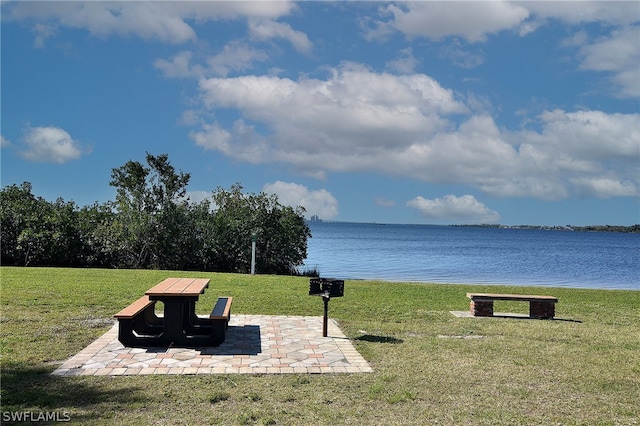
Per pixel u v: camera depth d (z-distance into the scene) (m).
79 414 5.28
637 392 6.54
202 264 28.50
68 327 9.51
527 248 78.94
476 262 43.41
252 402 5.80
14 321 9.88
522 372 7.29
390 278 27.20
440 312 12.70
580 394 6.42
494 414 5.62
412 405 5.84
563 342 9.45
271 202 29.00
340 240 95.00
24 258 27.00
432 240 103.44
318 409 5.62
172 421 5.17
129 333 8.16
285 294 15.20
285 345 8.59
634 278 31.41
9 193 27.84
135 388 6.16
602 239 160.50
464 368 7.41
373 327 10.42
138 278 18.28
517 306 14.70
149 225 27.56
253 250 24.16
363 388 6.41
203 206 28.70
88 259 27.83
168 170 28.06
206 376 6.72
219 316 8.38
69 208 28.33
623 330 10.94
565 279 29.73
